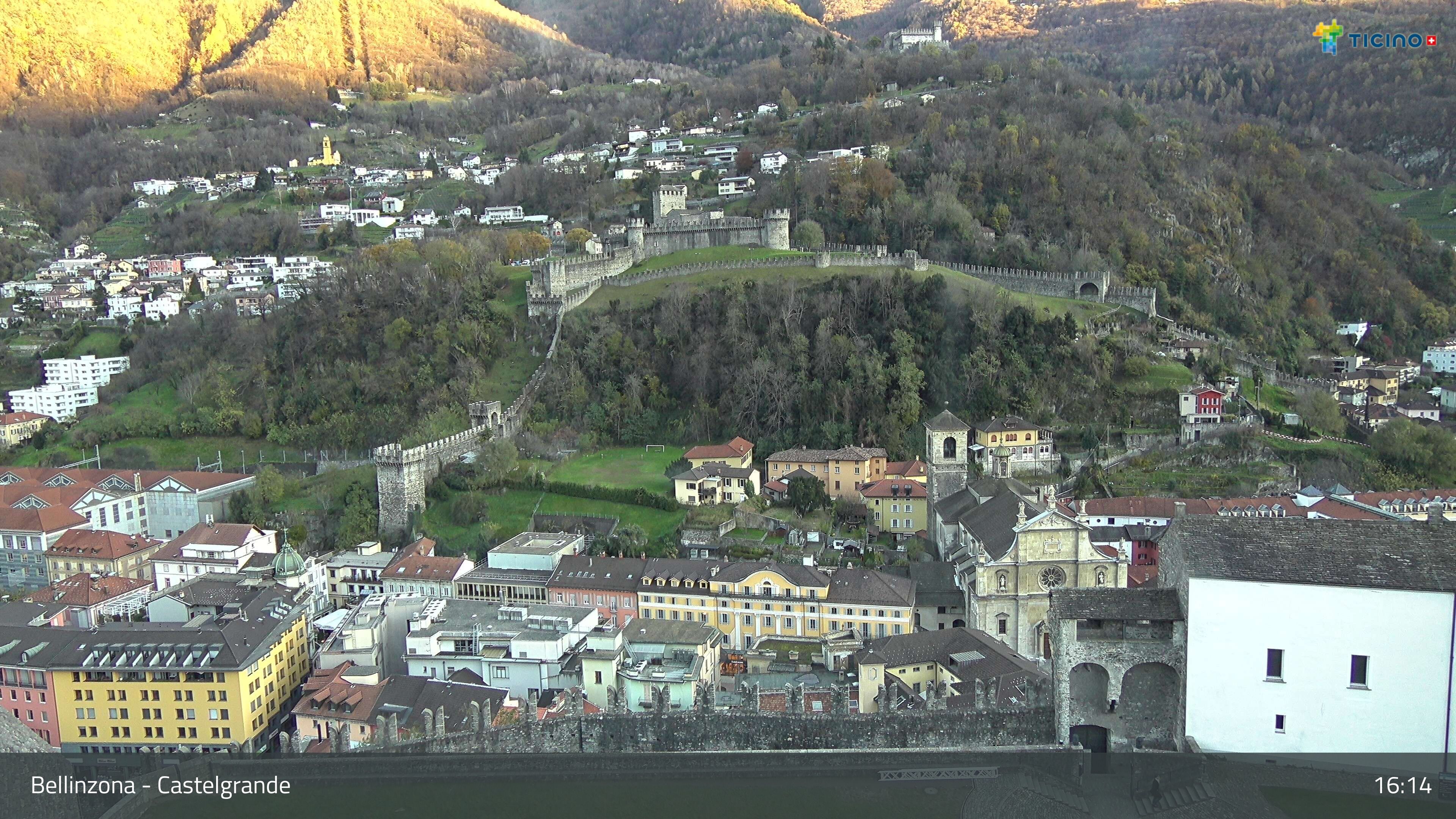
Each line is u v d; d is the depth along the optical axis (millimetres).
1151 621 70375
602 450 193750
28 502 184625
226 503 191625
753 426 191375
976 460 175500
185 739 117062
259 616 131625
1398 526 69562
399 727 99562
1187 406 188875
